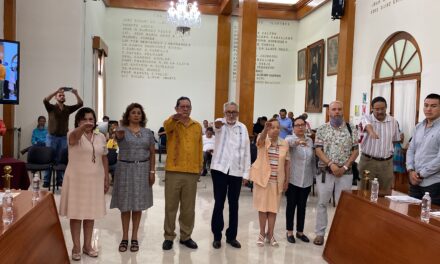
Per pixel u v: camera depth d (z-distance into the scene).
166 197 3.94
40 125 8.16
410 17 7.08
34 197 2.93
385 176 4.54
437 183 3.47
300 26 12.57
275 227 4.87
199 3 12.30
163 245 3.95
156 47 12.23
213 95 12.61
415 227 2.61
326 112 10.24
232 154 3.91
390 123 4.55
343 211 3.62
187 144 3.86
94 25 10.01
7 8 7.87
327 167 4.12
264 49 12.65
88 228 3.70
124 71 12.09
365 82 8.42
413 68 7.08
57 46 8.45
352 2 8.84
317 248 4.10
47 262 2.68
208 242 4.21
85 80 8.98
